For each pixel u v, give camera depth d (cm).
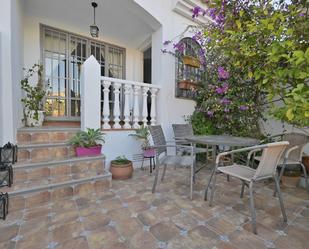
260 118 405
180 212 207
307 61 131
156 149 261
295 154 274
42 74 421
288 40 160
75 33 464
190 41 454
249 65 203
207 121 465
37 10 391
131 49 562
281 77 167
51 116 447
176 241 161
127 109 361
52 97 446
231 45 203
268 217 200
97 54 507
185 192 260
